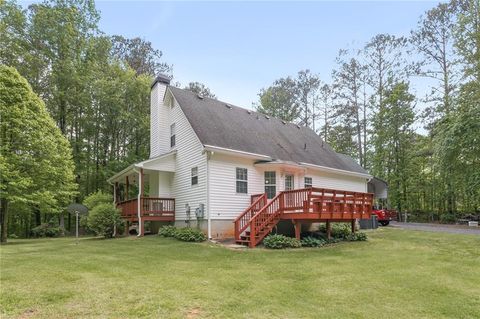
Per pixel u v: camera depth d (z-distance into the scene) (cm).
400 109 2800
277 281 662
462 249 1088
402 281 667
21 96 1677
